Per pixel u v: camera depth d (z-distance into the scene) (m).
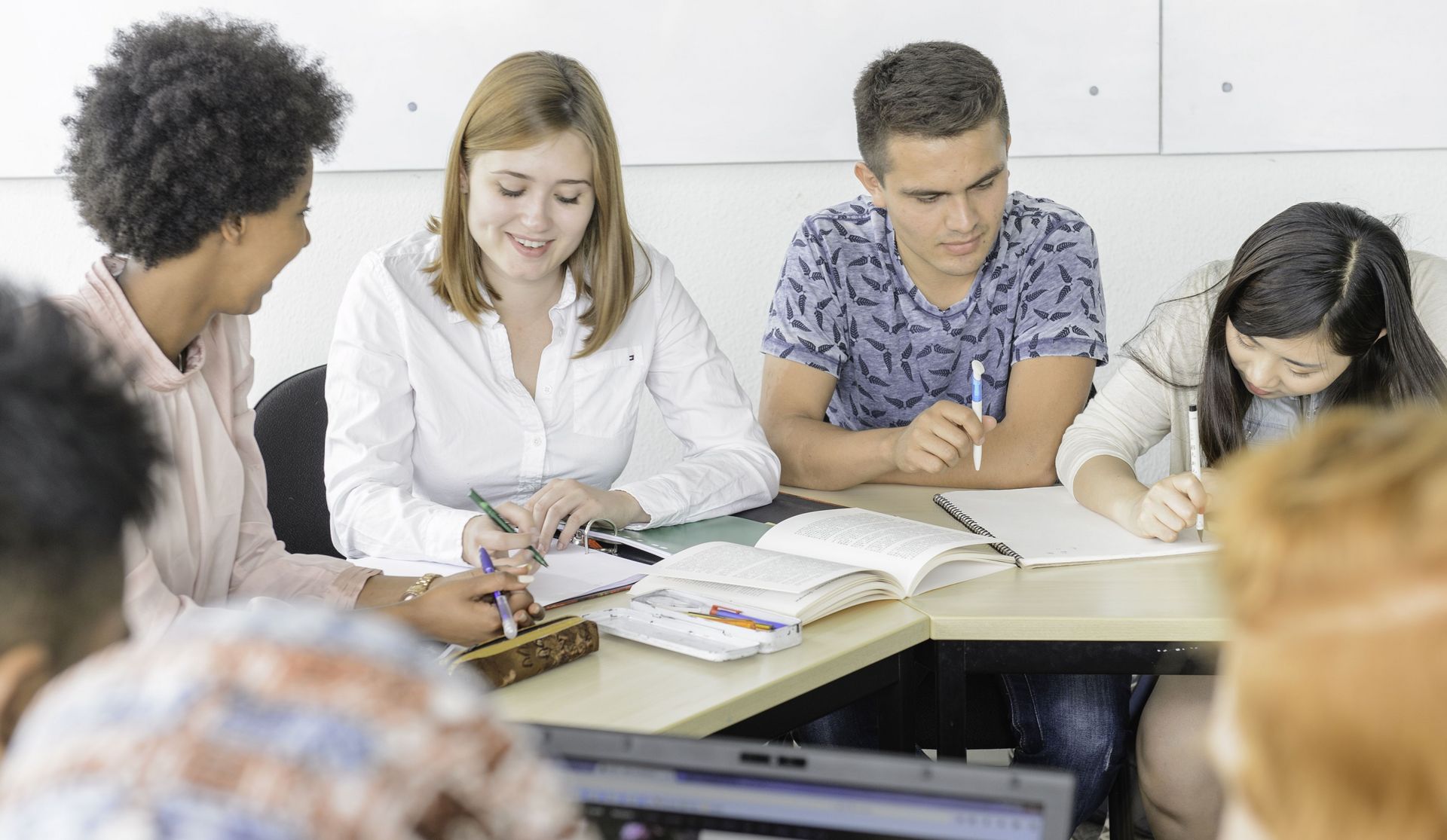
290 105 1.08
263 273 1.12
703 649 1.09
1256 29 2.28
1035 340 1.83
